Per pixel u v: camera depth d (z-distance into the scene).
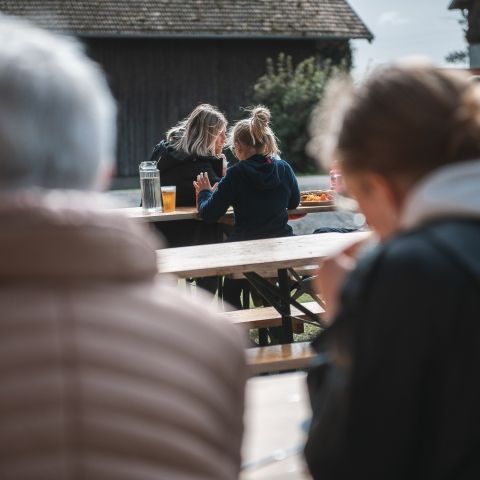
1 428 1.02
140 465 1.06
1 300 1.06
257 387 2.20
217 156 6.69
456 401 1.18
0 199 1.08
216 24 24.36
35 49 1.16
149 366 1.09
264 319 5.15
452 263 1.20
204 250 4.52
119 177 24.88
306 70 25.48
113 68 24.53
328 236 4.91
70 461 1.03
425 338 1.18
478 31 22.66
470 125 1.31
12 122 1.12
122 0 24.19
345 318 1.24
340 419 1.25
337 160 1.40
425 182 1.31
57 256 1.06
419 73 1.35
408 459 1.20
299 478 1.73
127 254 1.10
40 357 1.04
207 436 1.12
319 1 25.91
